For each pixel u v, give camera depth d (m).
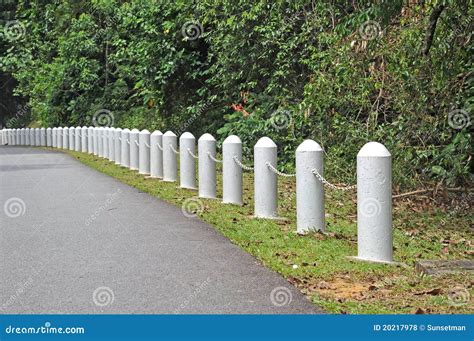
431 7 14.66
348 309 7.36
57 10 42.88
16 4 53.16
